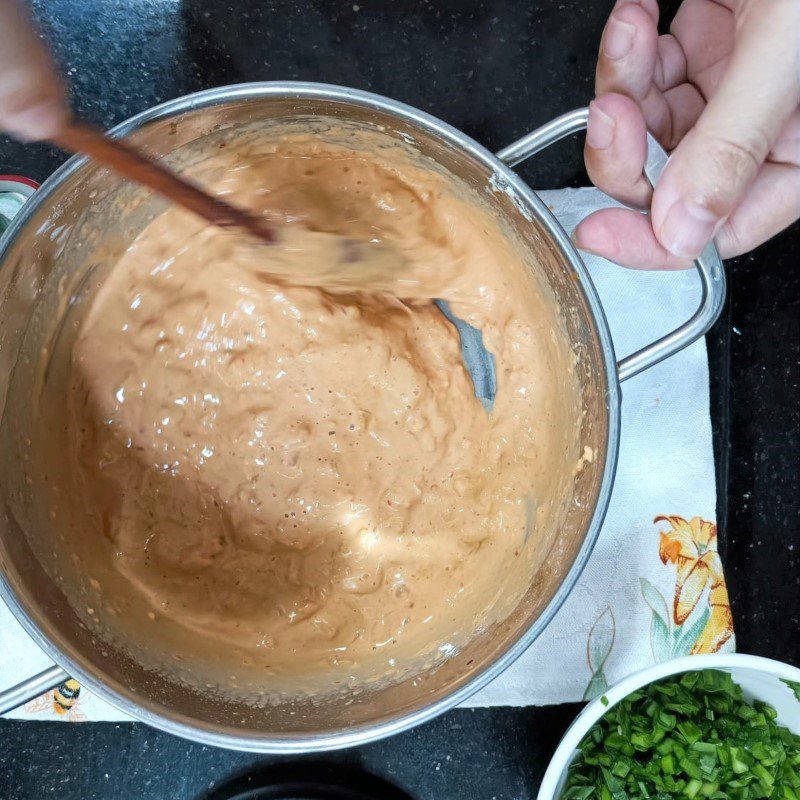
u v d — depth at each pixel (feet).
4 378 1.70
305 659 1.83
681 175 1.62
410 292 1.93
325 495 1.88
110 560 1.82
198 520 1.85
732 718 1.85
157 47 1.96
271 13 1.98
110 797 1.89
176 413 1.86
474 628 1.83
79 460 1.83
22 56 1.44
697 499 1.95
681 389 1.97
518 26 2.01
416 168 1.83
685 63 1.94
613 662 1.90
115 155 1.56
